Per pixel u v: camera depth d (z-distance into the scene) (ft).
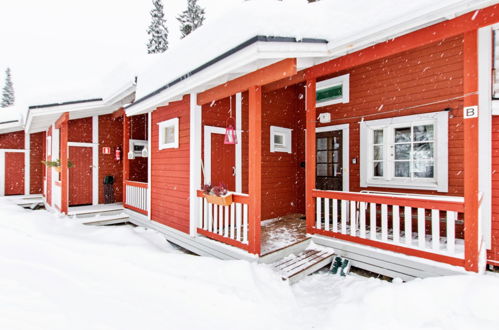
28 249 15.25
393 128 17.83
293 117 24.17
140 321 8.99
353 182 19.44
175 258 13.65
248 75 13.57
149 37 78.69
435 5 9.27
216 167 18.98
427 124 16.35
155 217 21.77
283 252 14.60
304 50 11.46
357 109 19.27
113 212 26.08
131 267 12.78
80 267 13.00
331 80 20.79
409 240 12.55
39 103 22.22
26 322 8.54
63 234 18.10
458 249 12.85
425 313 9.07
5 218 21.58
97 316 9.11
